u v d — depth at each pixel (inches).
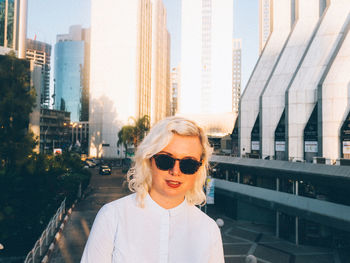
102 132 3700.8
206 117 2930.6
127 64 3708.2
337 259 657.0
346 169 627.2
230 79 4490.7
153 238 46.9
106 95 3727.9
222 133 2837.1
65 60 7849.4
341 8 1354.6
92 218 879.1
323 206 666.2
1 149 511.8
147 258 45.7
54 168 640.4
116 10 3764.8
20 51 3009.4
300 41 1571.1
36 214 569.9
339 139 1100.5
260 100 1605.6
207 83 4505.4
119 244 46.6
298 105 1341.0
